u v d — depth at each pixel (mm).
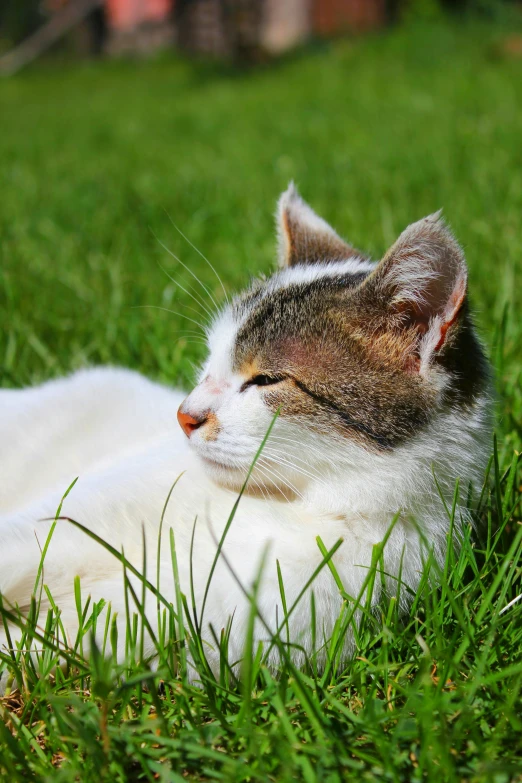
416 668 566
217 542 582
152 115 2701
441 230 582
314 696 549
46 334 816
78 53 4875
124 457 637
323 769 523
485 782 515
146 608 577
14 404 669
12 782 523
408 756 531
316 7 3934
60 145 2182
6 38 4855
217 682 564
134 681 531
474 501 617
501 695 542
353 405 590
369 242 962
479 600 591
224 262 977
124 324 810
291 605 572
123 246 1009
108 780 521
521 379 716
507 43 3111
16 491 654
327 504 594
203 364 671
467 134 1709
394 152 1597
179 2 4402
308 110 2375
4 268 915
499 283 837
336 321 600
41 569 569
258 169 1573
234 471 596
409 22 3516
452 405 599
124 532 593
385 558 590
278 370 596
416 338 595
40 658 566
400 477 591
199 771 529
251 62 3709
